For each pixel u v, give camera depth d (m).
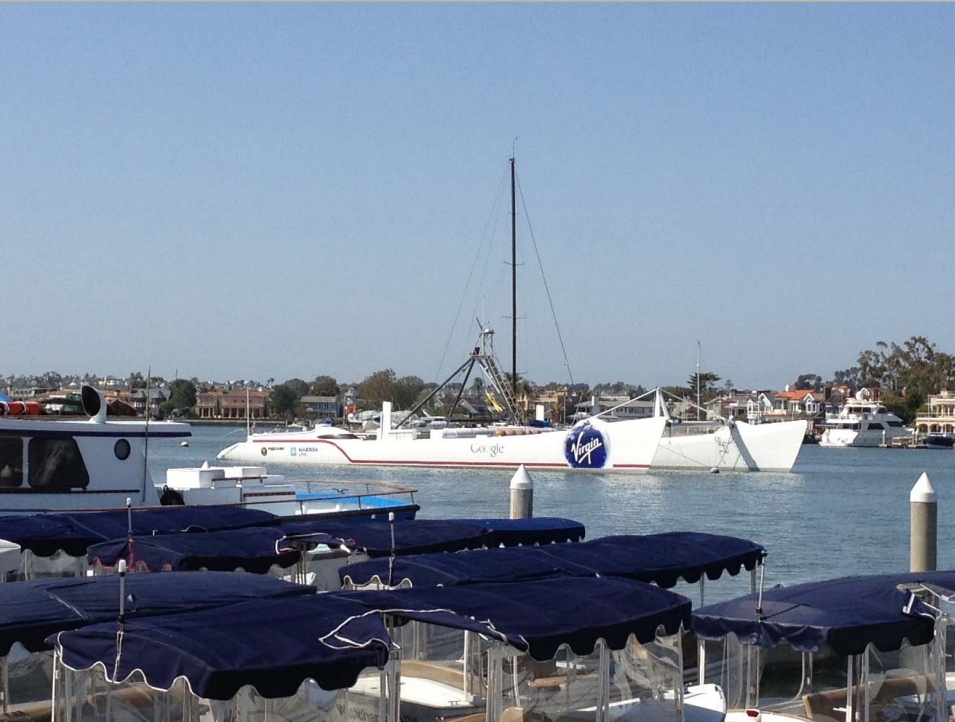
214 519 18.77
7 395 25.16
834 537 46.25
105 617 10.77
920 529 24.69
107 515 18.36
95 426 22.88
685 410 113.25
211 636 9.79
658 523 50.81
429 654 13.34
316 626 10.27
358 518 25.25
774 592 14.03
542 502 59.72
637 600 12.24
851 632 12.66
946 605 15.21
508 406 93.00
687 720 13.02
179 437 24.14
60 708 10.37
